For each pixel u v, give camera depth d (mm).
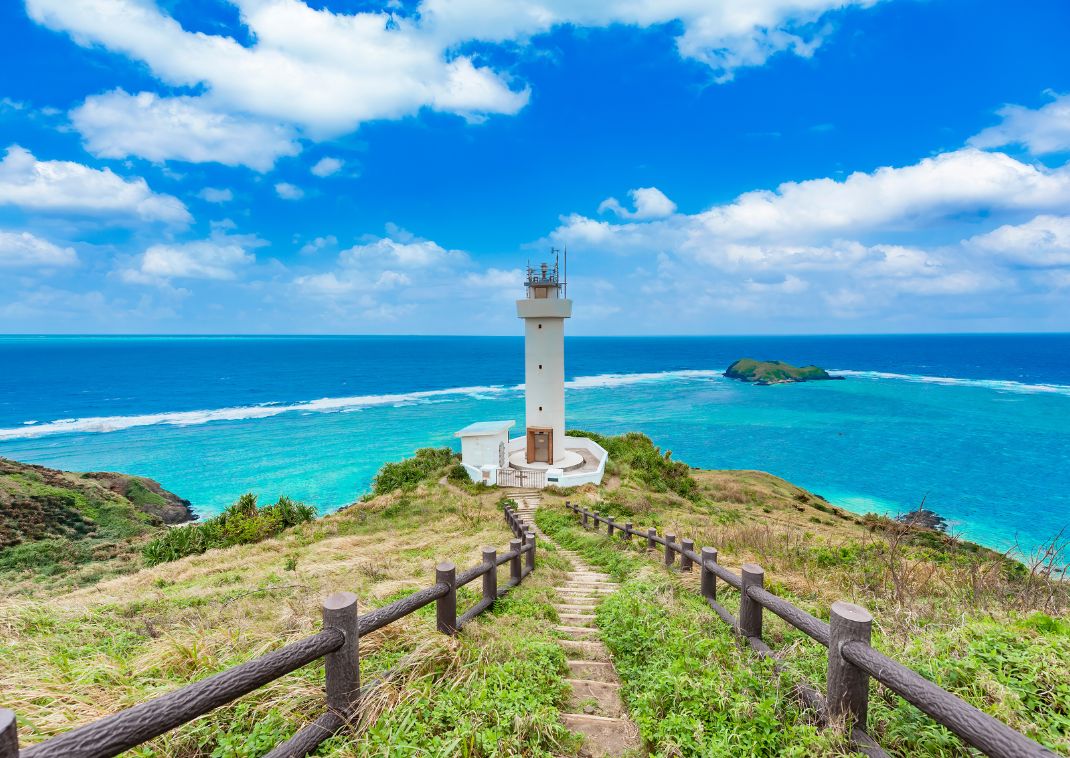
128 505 30219
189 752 3107
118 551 21938
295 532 20266
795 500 30672
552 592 7676
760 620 4633
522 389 99000
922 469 45312
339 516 22156
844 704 2971
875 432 61281
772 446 54719
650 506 21203
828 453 51594
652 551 10938
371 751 2971
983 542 27984
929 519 31234
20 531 23312
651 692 3711
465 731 3102
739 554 10125
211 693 2486
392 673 3787
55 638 5715
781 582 7363
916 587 6762
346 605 3293
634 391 98750
